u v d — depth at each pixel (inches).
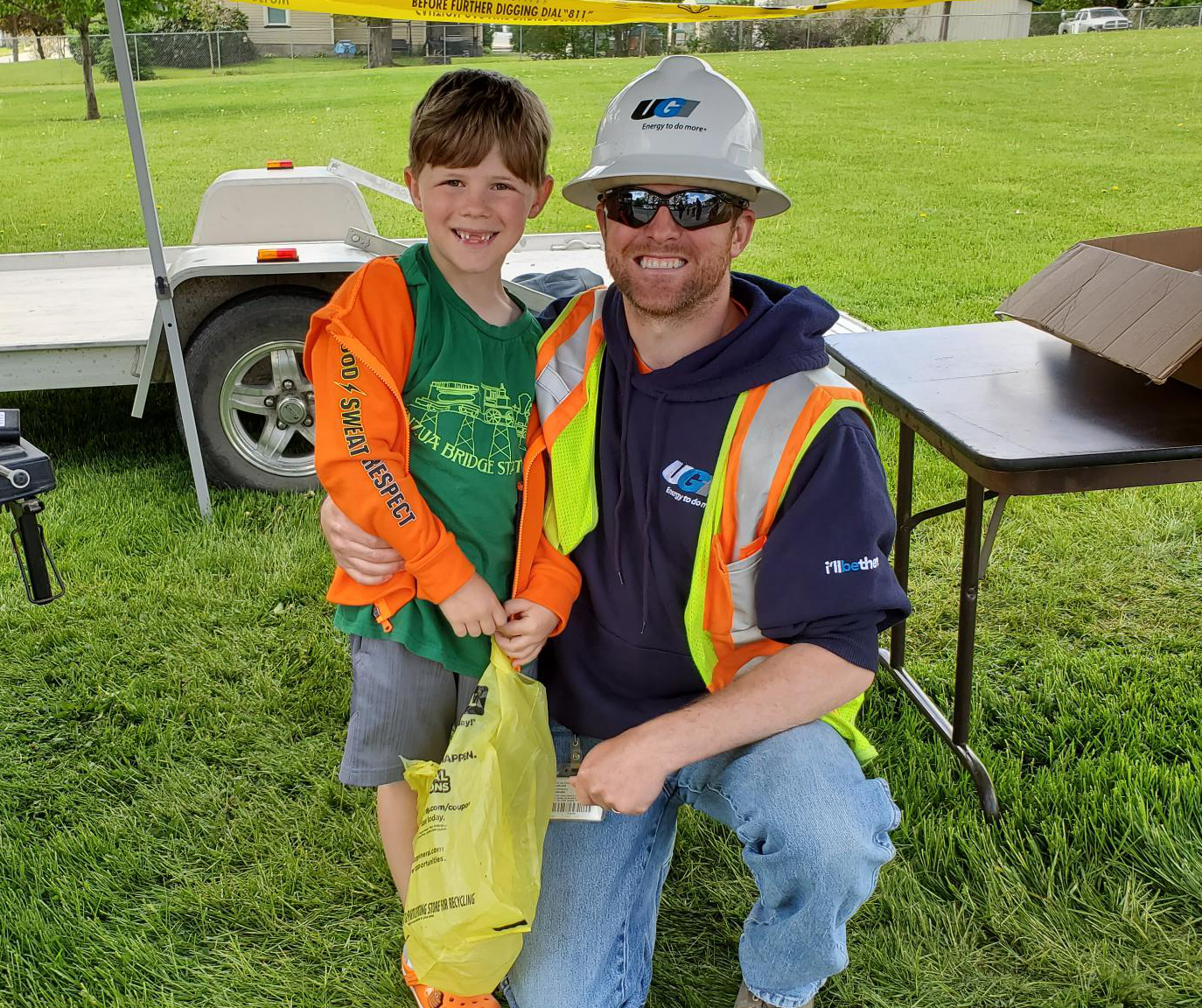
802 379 65.4
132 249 222.2
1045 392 90.9
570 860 69.7
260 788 96.7
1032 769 98.0
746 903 84.1
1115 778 94.4
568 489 67.9
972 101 745.6
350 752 72.1
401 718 71.0
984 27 1238.9
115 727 104.4
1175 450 76.9
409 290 67.5
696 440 65.4
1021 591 129.7
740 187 64.6
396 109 704.4
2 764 99.7
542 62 997.8
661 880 75.7
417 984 71.4
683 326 66.6
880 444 172.6
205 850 89.0
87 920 81.1
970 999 75.1
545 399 68.7
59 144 605.0
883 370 98.3
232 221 183.5
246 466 153.5
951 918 81.5
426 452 67.5
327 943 79.9
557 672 73.9
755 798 64.0
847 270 314.8
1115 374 95.2
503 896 61.8
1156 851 86.2
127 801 95.6
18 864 86.7
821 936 63.4
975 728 103.9
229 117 685.3
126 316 168.2
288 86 851.4
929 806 92.0
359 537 66.4
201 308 149.2
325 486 65.3
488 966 63.0
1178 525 145.9
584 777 62.4
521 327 71.4
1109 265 90.0
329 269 144.2
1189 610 125.0
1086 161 526.6
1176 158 526.9
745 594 66.2
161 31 1027.3
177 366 141.6
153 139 609.9
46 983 76.3
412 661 70.5
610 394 68.7
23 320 165.8
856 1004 75.0
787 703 62.6
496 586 70.1
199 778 97.7
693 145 63.6
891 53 1047.6
